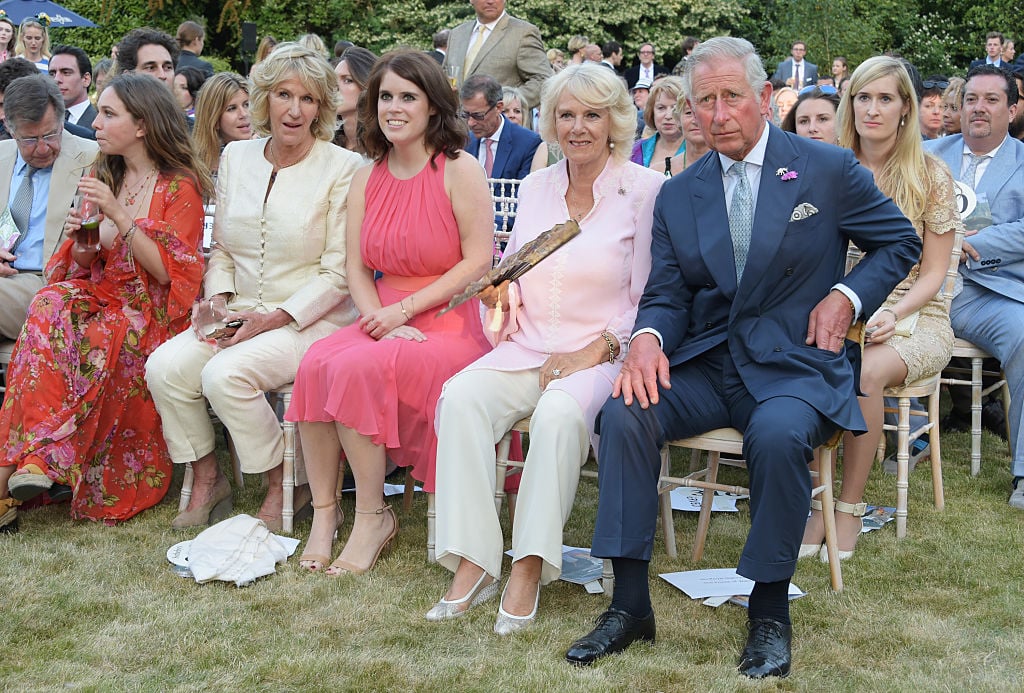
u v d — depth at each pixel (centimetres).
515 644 296
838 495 427
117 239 413
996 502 428
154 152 415
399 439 362
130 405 409
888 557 367
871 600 330
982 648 295
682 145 564
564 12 1911
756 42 2092
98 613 316
